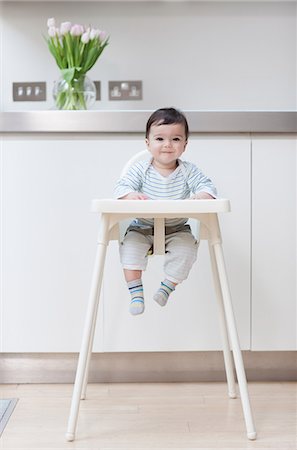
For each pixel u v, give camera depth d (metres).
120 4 2.46
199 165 1.97
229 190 1.97
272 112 1.94
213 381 2.03
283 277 1.99
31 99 2.46
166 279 1.64
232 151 1.97
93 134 1.96
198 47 2.47
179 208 1.45
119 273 1.97
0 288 1.97
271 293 1.99
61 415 1.68
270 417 1.65
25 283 1.97
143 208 1.45
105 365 2.02
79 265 1.97
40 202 1.97
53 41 2.22
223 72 2.47
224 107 2.48
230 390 1.83
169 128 1.62
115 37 2.46
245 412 1.50
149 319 1.98
